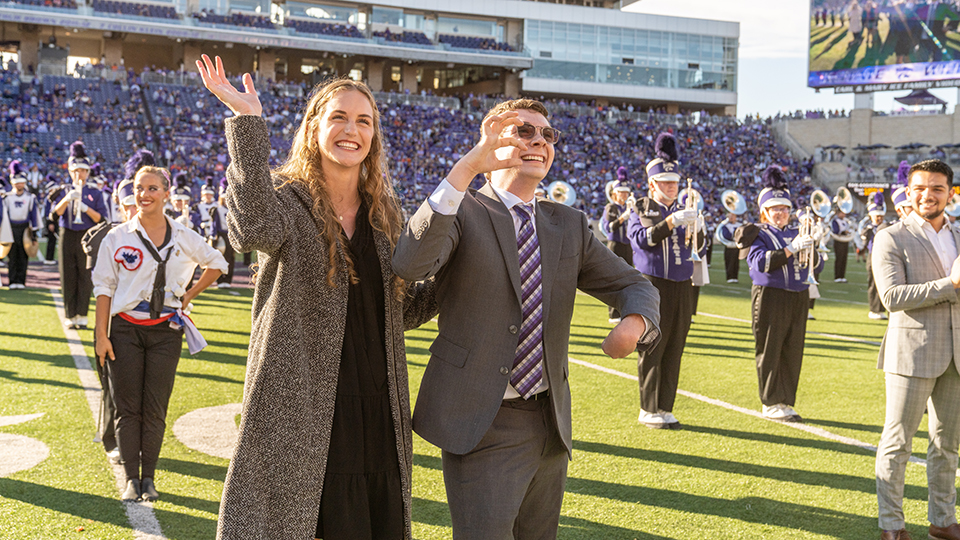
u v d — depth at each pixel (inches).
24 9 1696.6
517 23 2194.9
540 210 99.0
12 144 1357.0
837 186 1845.5
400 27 2078.0
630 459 190.4
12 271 490.9
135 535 136.7
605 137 1939.0
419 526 145.8
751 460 191.0
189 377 265.1
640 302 93.7
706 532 146.1
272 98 1756.9
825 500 164.1
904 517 151.3
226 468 175.3
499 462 91.3
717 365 318.3
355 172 94.3
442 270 95.0
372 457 90.8
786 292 229.1
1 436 193.2
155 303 152.9
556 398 94.8
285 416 83.9
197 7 1893.5
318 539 89.0
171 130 1510.8
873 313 475.2
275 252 86.0
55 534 136.3
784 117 2116.1
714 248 1295.5
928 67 1809.8
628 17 2245.3
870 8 1872.5
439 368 93.6
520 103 98.7
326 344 87.0
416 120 1815.9
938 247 144.9
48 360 283.3
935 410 145.6
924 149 1866.4
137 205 153.5
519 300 92.4
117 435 154.7
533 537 99.0
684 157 1925.4
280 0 1979.6
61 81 1611.7
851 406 250.4
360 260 92.5
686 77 2314.2
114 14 1777.8
